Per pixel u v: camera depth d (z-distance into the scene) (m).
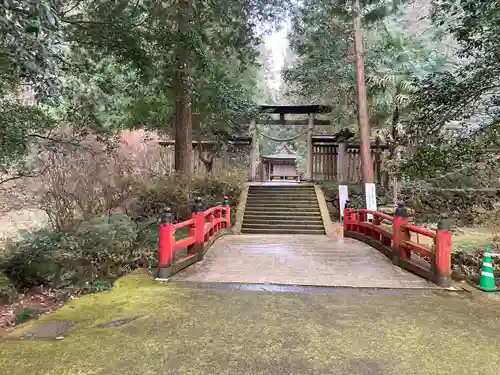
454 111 6.53
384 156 13.45
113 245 6.03
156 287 4.36
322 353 2.65
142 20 7.98
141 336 2.92
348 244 7.85
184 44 7.23
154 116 13.30
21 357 2.55
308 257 6.30
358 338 2.92
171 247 4.89
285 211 11.91
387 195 12.77
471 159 6.35
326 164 16.11
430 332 3.06
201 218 6.00
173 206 9.79
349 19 11.63
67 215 7.53
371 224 7.59
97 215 7.62
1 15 2.73
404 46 12.96
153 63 7.07
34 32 2.80
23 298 4.84
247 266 5.57
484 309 3.67
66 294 4.75
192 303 3.76
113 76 8.78
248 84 16.44
